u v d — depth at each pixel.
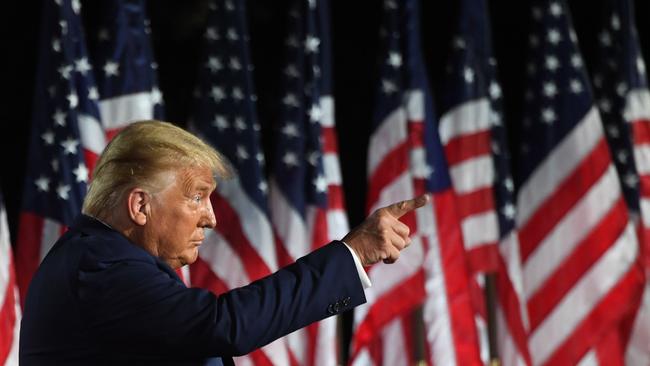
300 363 13.28
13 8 13.60
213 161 5.90
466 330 13.94
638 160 15.56
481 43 14.63
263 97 15.41
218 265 12.89
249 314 5.32
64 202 11.73
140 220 5.64
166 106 14.76
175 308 5.34
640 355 15.07
